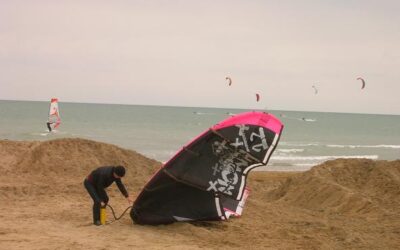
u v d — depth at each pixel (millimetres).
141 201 10406
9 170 17453
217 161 10453
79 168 17844
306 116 188750
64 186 15125
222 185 10461
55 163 17812
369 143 64500
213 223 11039
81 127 69188
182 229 10352
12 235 9062
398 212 13117
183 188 10398
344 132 93750
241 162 10555
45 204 12641
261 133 10445
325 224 11641
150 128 75625
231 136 10289
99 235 9453
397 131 105312
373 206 13500
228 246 9422
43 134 50781
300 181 16797
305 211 13570
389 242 10289
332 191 14984
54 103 34031
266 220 11852
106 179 10273
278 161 39875
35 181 15969
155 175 10211
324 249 9578
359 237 10492
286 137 71562
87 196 13977
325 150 51312
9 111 112438
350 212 13656
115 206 12664
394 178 15742
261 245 9602
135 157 19859
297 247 9609
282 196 17016
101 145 19594
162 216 10461
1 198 13133
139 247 8742
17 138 46281
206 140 10242
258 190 19469
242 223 11328
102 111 145250
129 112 147875
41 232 9445
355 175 16562
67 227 10055
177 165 10211
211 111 181625
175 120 105438
